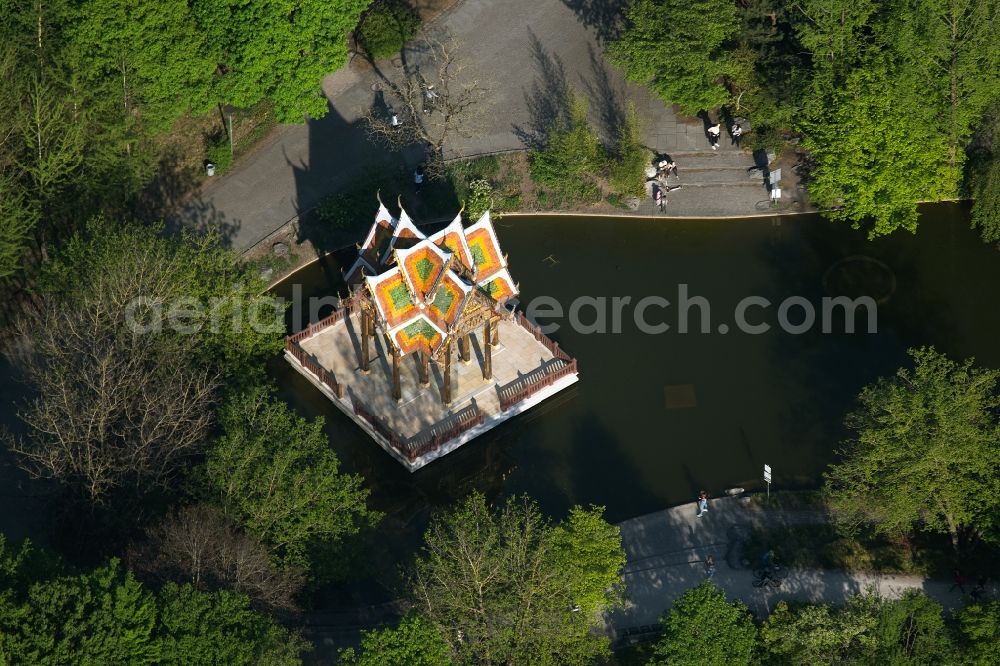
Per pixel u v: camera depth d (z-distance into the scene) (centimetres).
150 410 11462
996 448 11550
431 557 11194
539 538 11288
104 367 11106
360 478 11606
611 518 12606
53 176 12788
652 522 12556
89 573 10144
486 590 10700
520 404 13188
